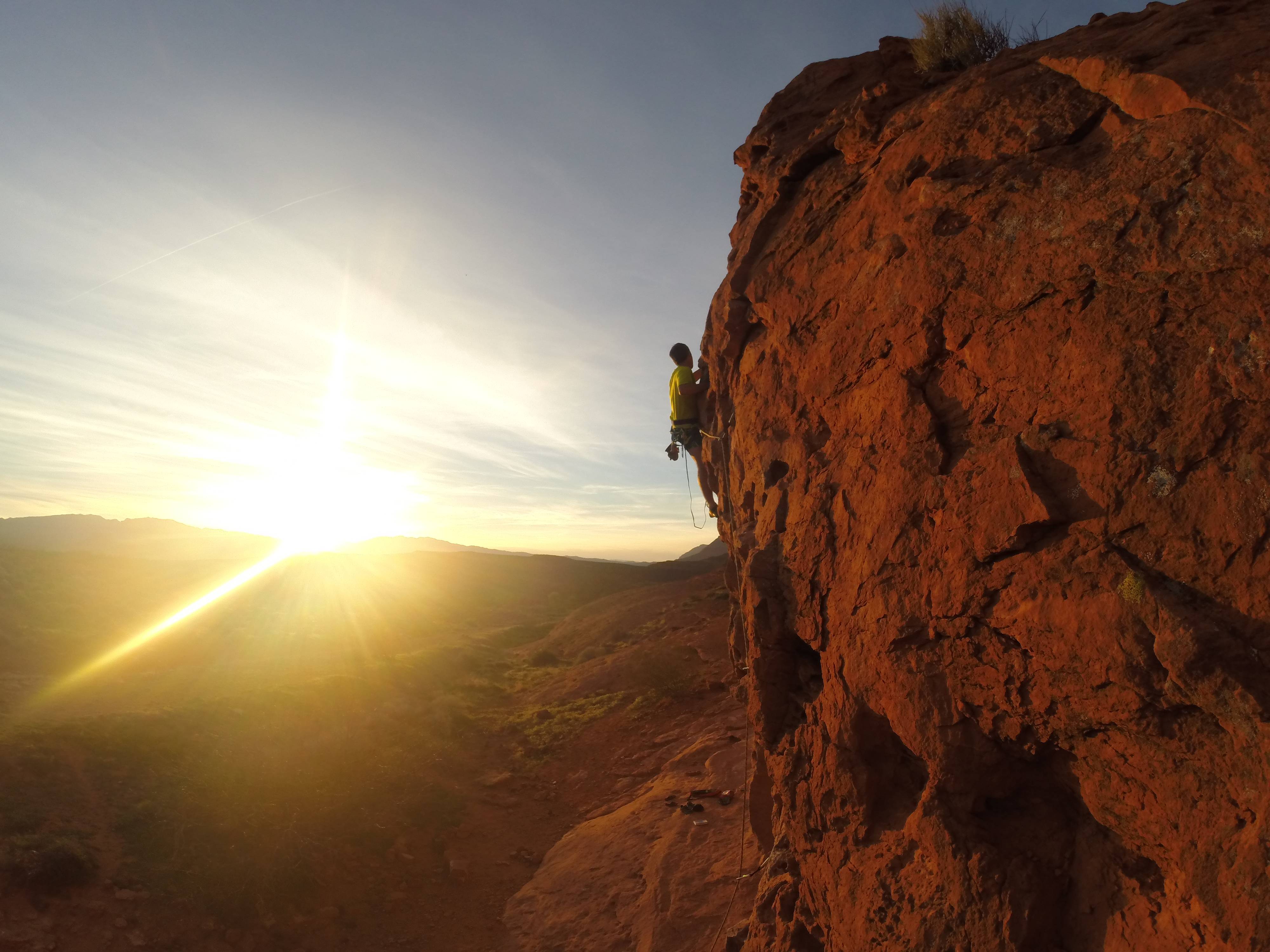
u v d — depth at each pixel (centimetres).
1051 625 385
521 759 2127
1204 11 439
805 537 602
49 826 1313
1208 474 330
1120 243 380
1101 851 392
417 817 1684
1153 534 348
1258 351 321
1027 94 478
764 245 742
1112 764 371
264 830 1481
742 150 834
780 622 644
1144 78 398
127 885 1226
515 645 4588
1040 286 416
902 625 482
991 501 424
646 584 8288
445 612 6378
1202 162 358
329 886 1383
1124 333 373
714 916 1028
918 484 479
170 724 1867
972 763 446
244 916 1249
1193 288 349
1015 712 416
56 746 1605
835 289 591
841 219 609
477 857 1560
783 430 665
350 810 1662
